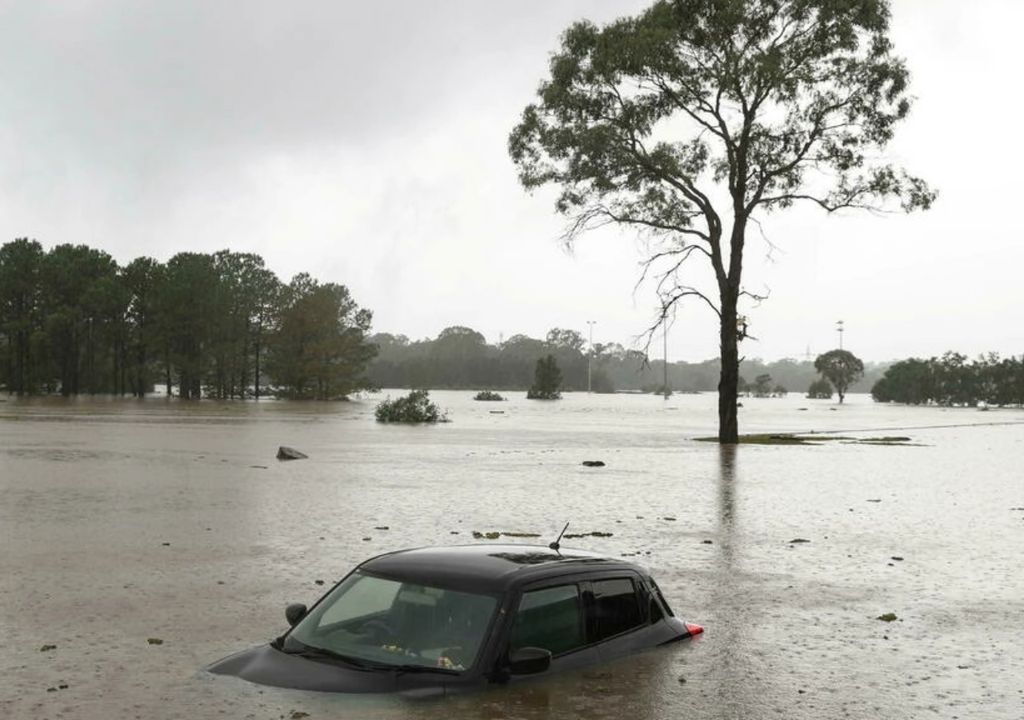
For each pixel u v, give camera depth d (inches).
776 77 1870.1
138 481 1067.3
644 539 703.1
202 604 466.3
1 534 685.9
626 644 319.6
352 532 709.9
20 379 5088.6
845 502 965.2
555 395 7455.7
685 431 2573.8
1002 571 589.6
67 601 471.5
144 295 5123.0
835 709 312.2
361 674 278.8
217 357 4950.8
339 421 2807.6
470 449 1713.8
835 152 1942.7
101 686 327.6
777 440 2121.1
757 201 1977.1
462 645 276.5
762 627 433.4
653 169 1977.1
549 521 789.9
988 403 7268.7
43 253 5128.0
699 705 298.7
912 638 417.7
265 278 5324.8
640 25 1932.8
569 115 1987.0
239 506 861.2
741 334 2003.0
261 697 278.1
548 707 278.2
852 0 1845.5
